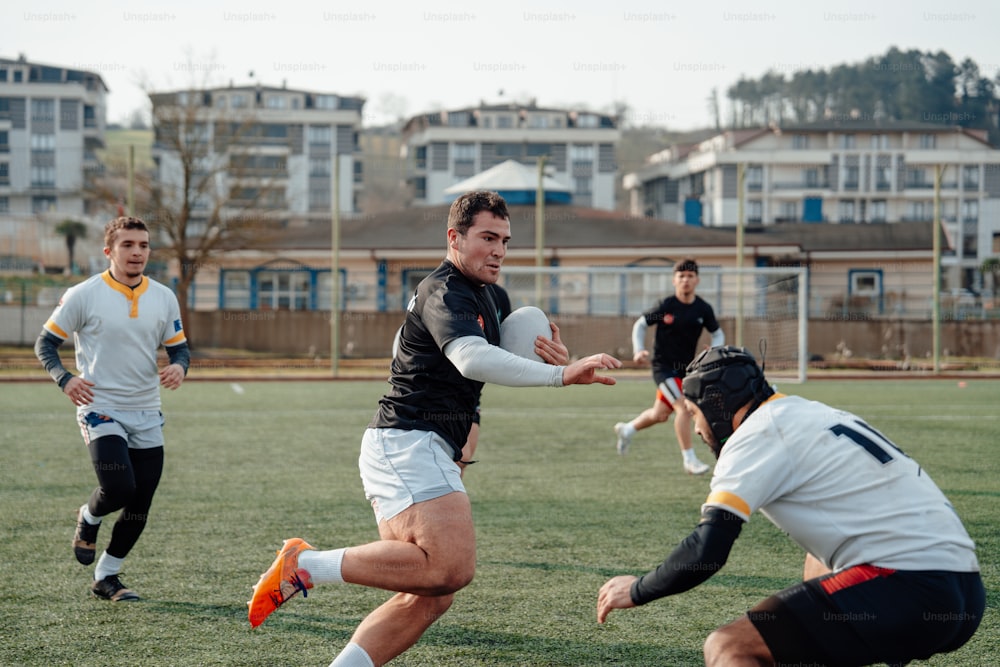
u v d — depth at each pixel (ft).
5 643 12.55
